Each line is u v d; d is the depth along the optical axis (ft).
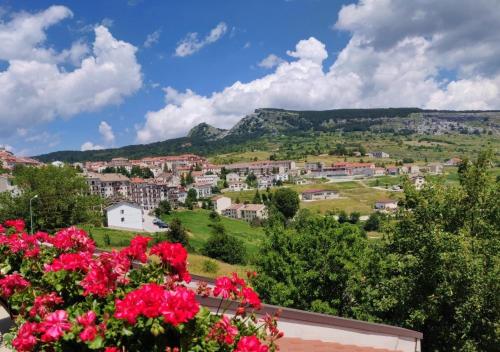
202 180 601.21
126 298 9.11
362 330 21.68
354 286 66.08
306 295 69.82
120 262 12.12
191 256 140.67
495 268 49.62
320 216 77.46
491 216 59.47
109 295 11.25
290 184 600.39
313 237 71.97
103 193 409.49
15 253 18.98
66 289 13.00
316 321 21.86
